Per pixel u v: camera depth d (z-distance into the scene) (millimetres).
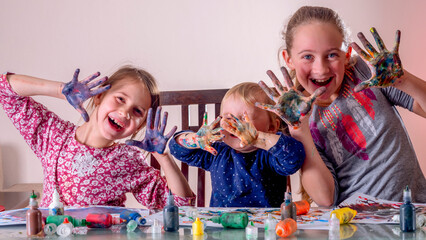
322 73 1398
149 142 1404
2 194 2076
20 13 2916
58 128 1626
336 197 1456
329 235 1001
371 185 1513
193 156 1559
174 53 2895
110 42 2904
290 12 2832
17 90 1506
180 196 1549
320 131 1561
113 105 1533
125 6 2900
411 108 1516
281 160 1325
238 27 2863
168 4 2891
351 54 1582
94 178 1592
